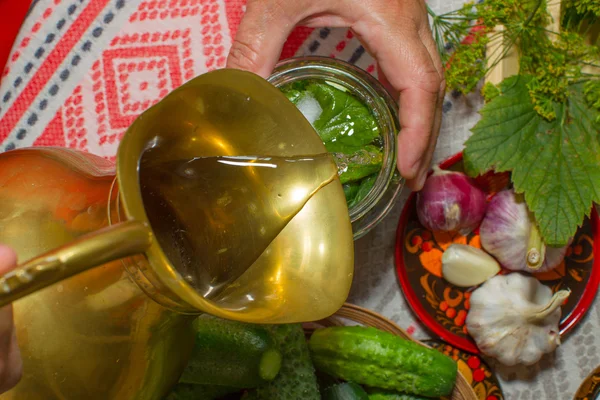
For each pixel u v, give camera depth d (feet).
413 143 1.52
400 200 1.73
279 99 1.20
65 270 0.83
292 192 1.22
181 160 1.22
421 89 1.51
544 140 1.67
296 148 1.23
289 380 1.50
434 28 1.71
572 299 1.73
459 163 1.73
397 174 1.56
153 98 1.70
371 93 1.53
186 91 1.13
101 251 0.86
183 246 1.22
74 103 1.70
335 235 1.20
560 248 1.69
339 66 1.53
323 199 1.22
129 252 0.91
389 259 1.73
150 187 1.21
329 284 1.19
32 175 1.22
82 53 1.71
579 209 1.65
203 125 1.20
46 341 1.15
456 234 1.73
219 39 1.70
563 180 1.65
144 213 0.96
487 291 1.70
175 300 1.10
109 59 1.71
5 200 1.20
